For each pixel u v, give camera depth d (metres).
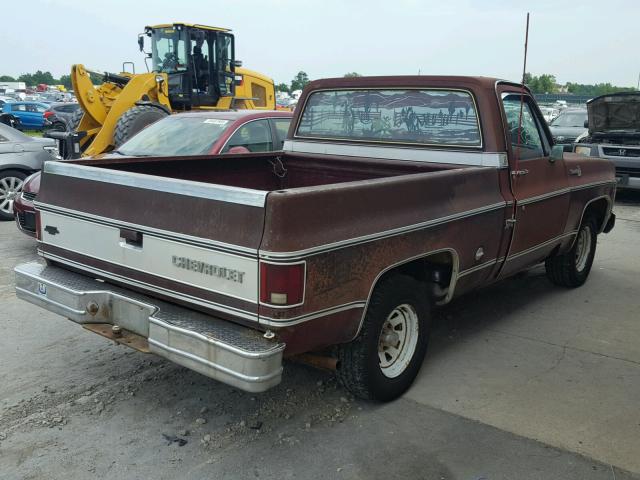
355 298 3.31
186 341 3.10
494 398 4.03
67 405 3.84
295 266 2.93
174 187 3.26
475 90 4.51
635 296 6.24
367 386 3.71
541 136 5.25
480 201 4.27
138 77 11.25
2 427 3.58
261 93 16.44
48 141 9.70
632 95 11.13
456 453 3.40
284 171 5.68
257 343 2.98
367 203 3.34
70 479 3.12
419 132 4.85
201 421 3.66
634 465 3.32
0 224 9.04
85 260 3.79
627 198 12.98
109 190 3.59
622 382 4.30
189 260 3.21
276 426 3.64
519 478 3.19
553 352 4.79
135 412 3.77
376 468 3.26
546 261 6.33
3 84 92.31
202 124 7.41
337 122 5.34
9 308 5.54
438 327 5.29
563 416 3.82
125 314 3.52
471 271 4.32
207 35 13.76
